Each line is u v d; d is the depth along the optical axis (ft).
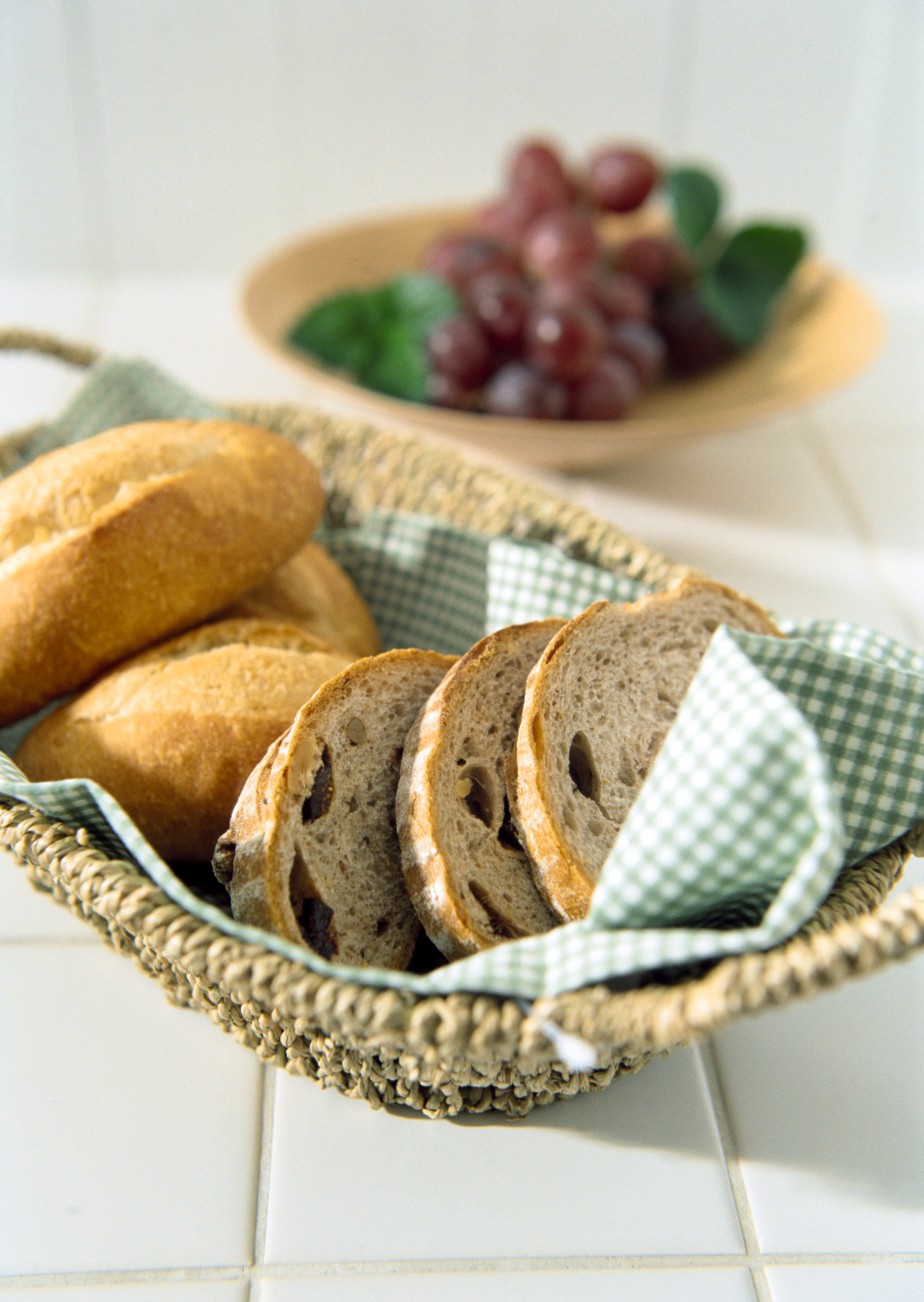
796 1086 1.80
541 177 2.94
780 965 1.49
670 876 1.57
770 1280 1.65
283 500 2.02
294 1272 1.65
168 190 4.01
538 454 2.61
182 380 3.17
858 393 3.34
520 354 2.71
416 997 1.57
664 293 2.91
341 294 2.79
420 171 4.05
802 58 3.85
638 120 4.00
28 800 1.70
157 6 3.61
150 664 1.91
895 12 3.73
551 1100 1.75
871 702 1.75
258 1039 1.74
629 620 1.86
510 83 3.88
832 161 4.09
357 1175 1.72
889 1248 1.67
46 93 3.76
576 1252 1.67
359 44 3.75
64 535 1.92
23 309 3.59
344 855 1.78
